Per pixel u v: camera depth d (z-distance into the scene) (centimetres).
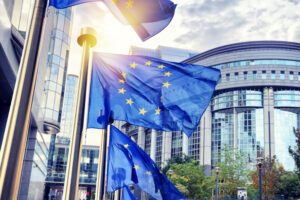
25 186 3162
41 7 535
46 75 3984
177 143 10994
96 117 963
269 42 10125
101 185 1072
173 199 1074
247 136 10006
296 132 5225
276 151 9694
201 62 11006
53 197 9712
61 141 16338
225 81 10344
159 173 1106
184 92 951
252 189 6362
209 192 6925
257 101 10044
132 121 965
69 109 17312
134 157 1120
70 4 664
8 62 2052
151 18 719
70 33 4466
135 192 9719
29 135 3288
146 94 968
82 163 10250
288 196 5972
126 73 984
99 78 983
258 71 10044
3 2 1752
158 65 979
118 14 722
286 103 9912
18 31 2211
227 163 7112
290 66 10006
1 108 2769
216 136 10344
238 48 10344
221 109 10356
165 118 952
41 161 4047
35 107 3002
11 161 451
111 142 1136
